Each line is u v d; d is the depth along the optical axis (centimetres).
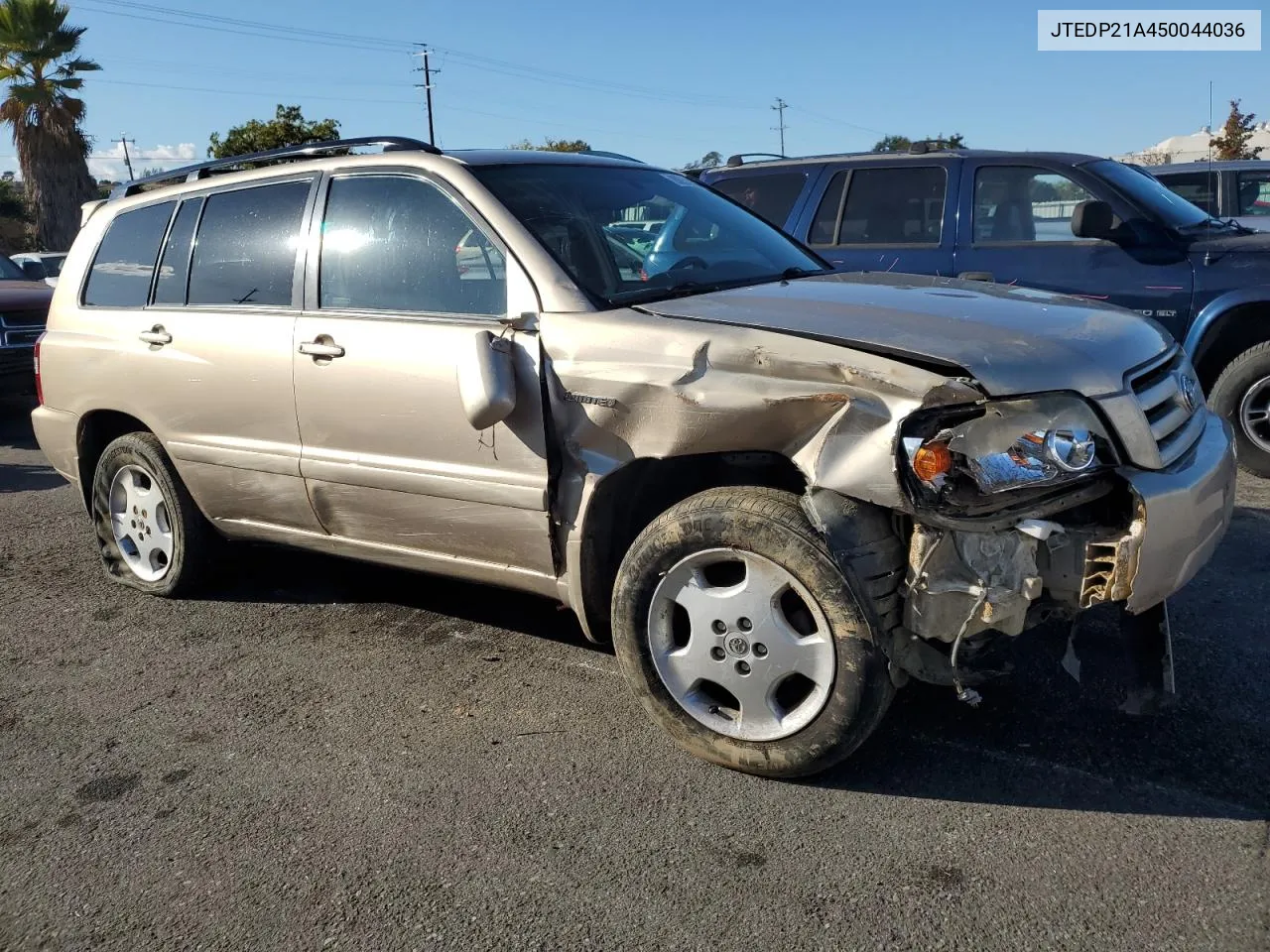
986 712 350
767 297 346
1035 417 279
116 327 476
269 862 291
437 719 367
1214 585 450
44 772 346
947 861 274
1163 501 283
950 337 295
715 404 300
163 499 482
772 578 299
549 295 345
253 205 436
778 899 263
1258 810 290
